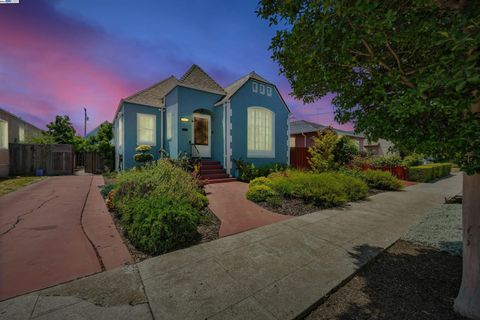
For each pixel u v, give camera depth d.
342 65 2.02
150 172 5.88
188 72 10.63
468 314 1.80
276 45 2.41
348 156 11.14
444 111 1.41
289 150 12.62
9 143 11.02
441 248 3.18
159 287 2.20
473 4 1.20
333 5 1.46
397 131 1.79
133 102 10.32
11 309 1.82
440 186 9.77
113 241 3.29
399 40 1.63
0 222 4.00
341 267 2.65
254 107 10.92
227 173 9.84
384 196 7.17
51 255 2.80
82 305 1.90
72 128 18.72
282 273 2.51
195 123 10.34
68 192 6.84
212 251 3.06
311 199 5.81
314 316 1.92
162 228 3.10
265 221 4.40
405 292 2.23
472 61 1.16
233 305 1.96
